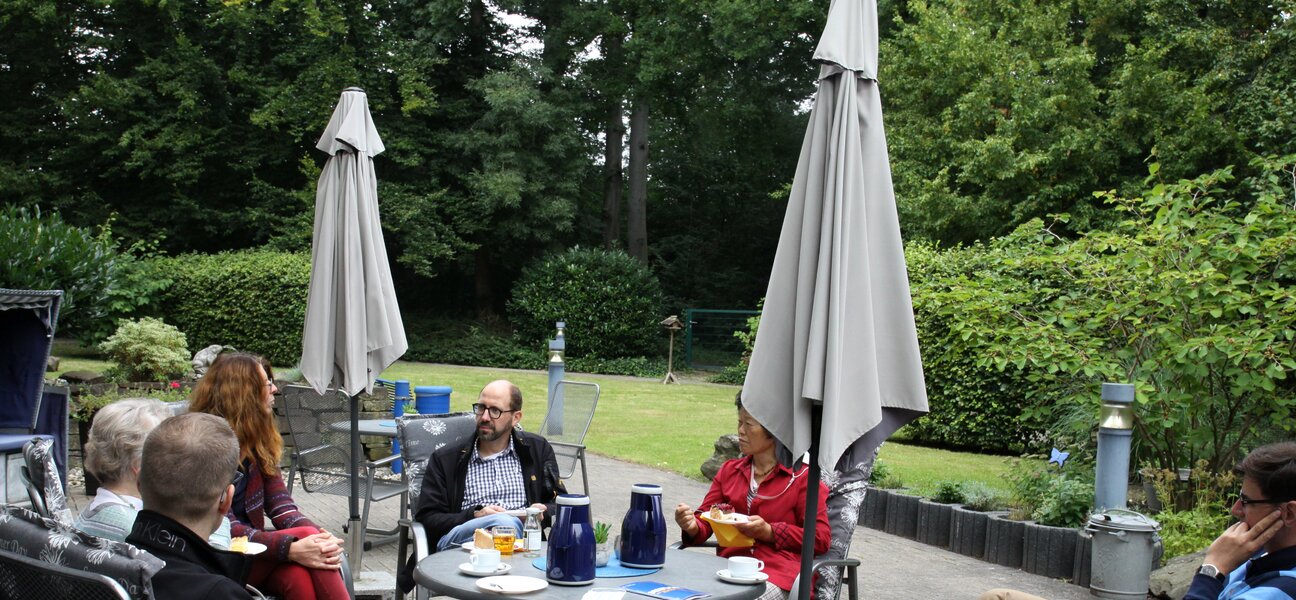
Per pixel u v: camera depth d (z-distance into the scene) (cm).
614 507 889
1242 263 769
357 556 613
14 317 744
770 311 360
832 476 495
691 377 2447
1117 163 1848
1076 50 1866
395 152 2652
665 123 3409
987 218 1867
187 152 2528
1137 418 786
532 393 1872
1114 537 627
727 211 3497
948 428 1273
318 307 625
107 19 2553
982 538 759
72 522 422
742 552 486
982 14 2012
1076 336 814
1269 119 1645
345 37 2622
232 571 319
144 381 1102
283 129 2597
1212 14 1839
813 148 359
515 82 2634
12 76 2569
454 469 544
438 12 2638
